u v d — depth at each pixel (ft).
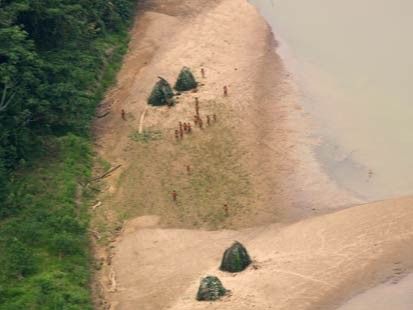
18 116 285.23
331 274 235.81
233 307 223.30
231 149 310.24
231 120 328.70
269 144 314.55
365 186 290.15
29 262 241.76
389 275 234.17
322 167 300.61
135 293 240.12
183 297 233.14
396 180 292.81
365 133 322.96
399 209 264.31
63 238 252.83
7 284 233.35
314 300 224.94
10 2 307.37
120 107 346.74
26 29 324.39
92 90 348.59
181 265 250.78
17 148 288.30
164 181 295.69
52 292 229.86
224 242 262.06
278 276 236.02
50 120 305.73
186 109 338.34
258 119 330.75
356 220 261.44
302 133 321.73
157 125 329.93
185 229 271.69
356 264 239.09
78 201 281.33
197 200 285.02
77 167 296.51
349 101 346.54
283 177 294.66
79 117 321.73
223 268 244.01
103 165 307.58
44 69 307.37
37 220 260.83
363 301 224.33
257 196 285.02
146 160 308.60
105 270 252.83
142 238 267.39
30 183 279.49
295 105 342.44
